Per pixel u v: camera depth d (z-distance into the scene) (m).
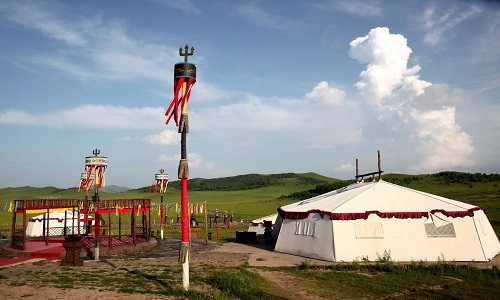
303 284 17.06
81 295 13.61
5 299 12.91
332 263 22.98
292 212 27.91
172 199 152.00
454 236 24.19
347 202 26.02
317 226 25.55
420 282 17.61
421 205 25.50
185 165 14.59
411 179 108.38
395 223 24.45
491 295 15.31
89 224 36.12
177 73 14.90
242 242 34.47
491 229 27.06
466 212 24.61
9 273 17.77
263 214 78.12
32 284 15.26
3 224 56.22
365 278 18.50
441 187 95.75
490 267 21.41
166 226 50.72
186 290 14.30
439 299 14.81
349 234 24.16
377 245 23.89
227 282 15.68
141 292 14.21
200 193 194.88
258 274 18.91
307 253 25.55
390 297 15.20
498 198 67.56
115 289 14.66
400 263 22.86
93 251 25.55
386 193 27.41
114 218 74.38
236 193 183.62
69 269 19.14
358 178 34.34
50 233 37.47
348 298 14.90
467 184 96.44
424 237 24.14
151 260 23.06
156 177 37.44
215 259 23.94
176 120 14.90
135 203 28.55
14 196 160.75
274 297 14.41
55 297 13.27
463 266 21.31
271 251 28.53
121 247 26.75
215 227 54.06
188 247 14.66
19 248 26.06
